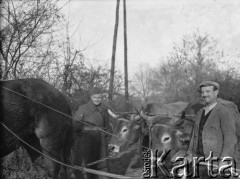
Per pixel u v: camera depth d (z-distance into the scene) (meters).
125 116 6.77
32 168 6.92
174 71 20.02
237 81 17.72
